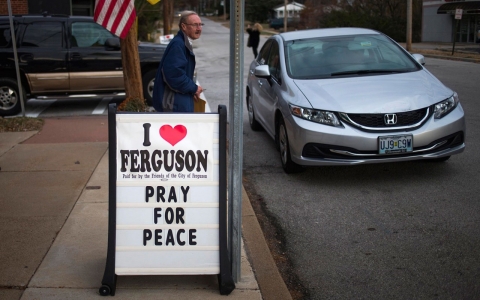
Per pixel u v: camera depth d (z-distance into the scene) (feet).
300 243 16.61
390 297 13.38
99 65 38.75
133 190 12.21
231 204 12.84
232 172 12.65
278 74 25.13
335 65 24.57
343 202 19.83
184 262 12.41
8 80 37.70
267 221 18.33
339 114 20.56
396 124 20.42
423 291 13.60
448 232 16.93
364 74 24.00
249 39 86.02
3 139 28.50
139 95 29.43
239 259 13.12
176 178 12.23
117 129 12.10
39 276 13.44
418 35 137.18
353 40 26.25
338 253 15.85
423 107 20.76
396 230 17.24
